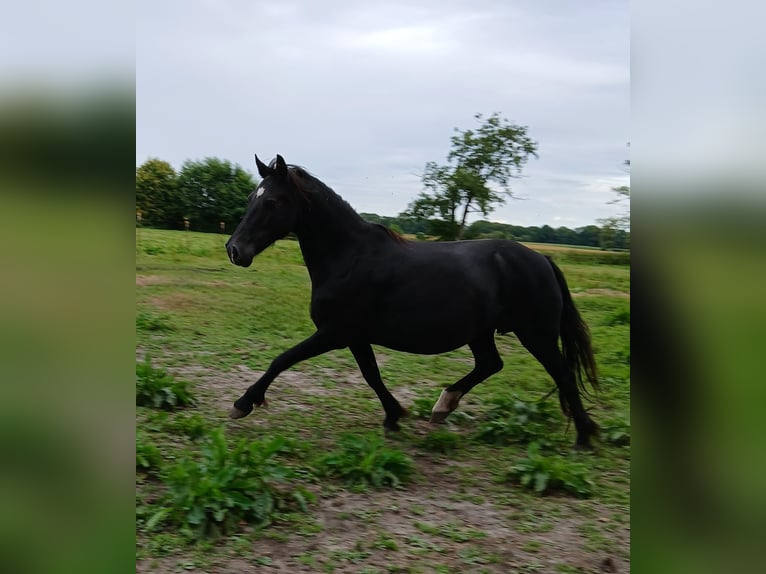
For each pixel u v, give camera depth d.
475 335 5.39
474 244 5.52
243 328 9.04
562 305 5.56
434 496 4.29
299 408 5.98
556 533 3.83
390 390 6.88
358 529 3.72
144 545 3.32
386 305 5.23
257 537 3.51
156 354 7.30
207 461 3.95
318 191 5.20
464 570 3.34
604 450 5.33
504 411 6.04
